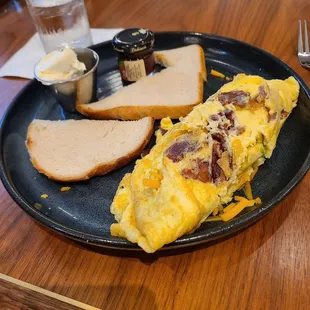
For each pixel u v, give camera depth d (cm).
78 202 25
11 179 26
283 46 36
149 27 42
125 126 30
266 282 20
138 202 21
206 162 21
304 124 27
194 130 22
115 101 32
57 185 26
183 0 46
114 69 37
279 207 23
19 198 23
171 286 20
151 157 23
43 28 38
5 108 34
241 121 23
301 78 30
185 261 21
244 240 22
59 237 23
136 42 33
